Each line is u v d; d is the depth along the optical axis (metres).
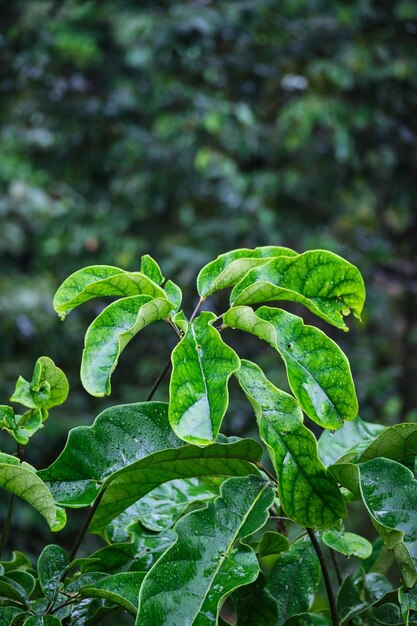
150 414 0.81
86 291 0.77
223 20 5.03
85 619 0.80
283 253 0.86
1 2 5.32
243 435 4.45
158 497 0.91
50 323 5.34
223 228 4.89
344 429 0.96
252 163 5.38
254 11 5.11
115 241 5.18
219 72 5.15
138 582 0.75
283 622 0.87
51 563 0.83
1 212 5.87
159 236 5.20
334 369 0.74
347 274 0.80
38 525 4.46
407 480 0.73
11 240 5.80
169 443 0.80
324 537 0.90
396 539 0.68
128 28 4.98
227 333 4.64
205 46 4.96
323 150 5.06
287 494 0.71
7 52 5.29
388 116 5.09
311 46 5.18
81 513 4.48
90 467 0.79
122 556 0.84
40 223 6.07
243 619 0.84
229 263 0.84
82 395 5.26
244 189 5.00
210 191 5.21
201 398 0.69
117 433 0.80
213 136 5.14
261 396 0.75
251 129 5.13
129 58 5.06
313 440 0.72
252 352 4.64
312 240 4.80
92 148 5.36
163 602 0.65
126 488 0.80
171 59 5.00
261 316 0.77
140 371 4.93
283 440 0.73
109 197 5.38
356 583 0.94
